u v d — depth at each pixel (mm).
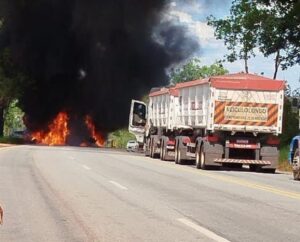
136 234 9219
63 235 9031
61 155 33688
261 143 26109
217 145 25656
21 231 9328
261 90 25688
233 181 19516
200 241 8750
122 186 16609
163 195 14727
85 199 13406
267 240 9023
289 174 25641
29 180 17453
